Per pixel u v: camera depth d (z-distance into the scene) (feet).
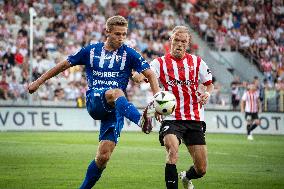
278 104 197.47
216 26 243.81
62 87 190.90
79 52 53.93
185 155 107.24
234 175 79.51
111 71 53.42
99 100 52.60
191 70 61.98
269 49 239.50
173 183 57.31
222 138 159.53
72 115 175.73
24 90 181.16
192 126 60.85
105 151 53.26
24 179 71.41
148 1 245.65
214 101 197.77
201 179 75.10
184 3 250.37
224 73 227.81
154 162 93.35
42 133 158.71
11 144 119.65
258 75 231.71
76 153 104.27
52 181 70.38
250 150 121.19
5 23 212.64
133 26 232.53
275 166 91.50
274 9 257.96
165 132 59.93
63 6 227.20
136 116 49.11
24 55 199.00
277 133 188.96
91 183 54.19
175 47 62.08
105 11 235.81
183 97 61.41
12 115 168.66
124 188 66.90
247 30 247.70
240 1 255.50
